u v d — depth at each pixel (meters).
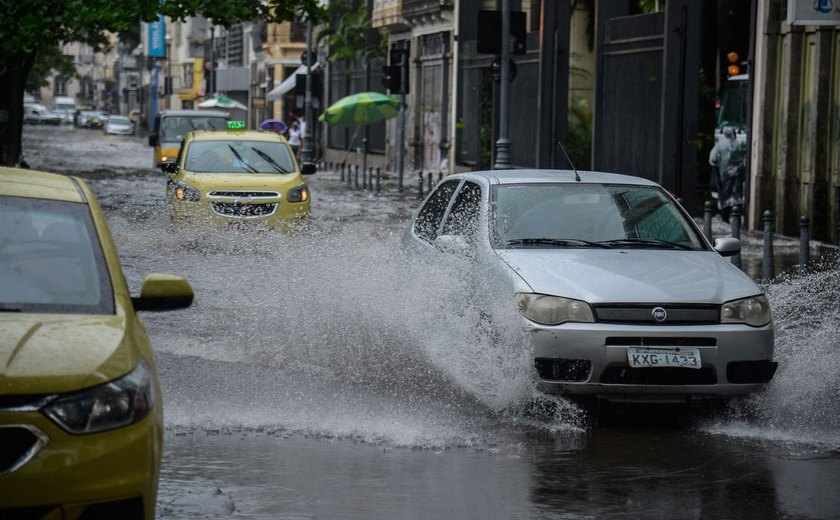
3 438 7.49
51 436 7.53
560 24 45.81
